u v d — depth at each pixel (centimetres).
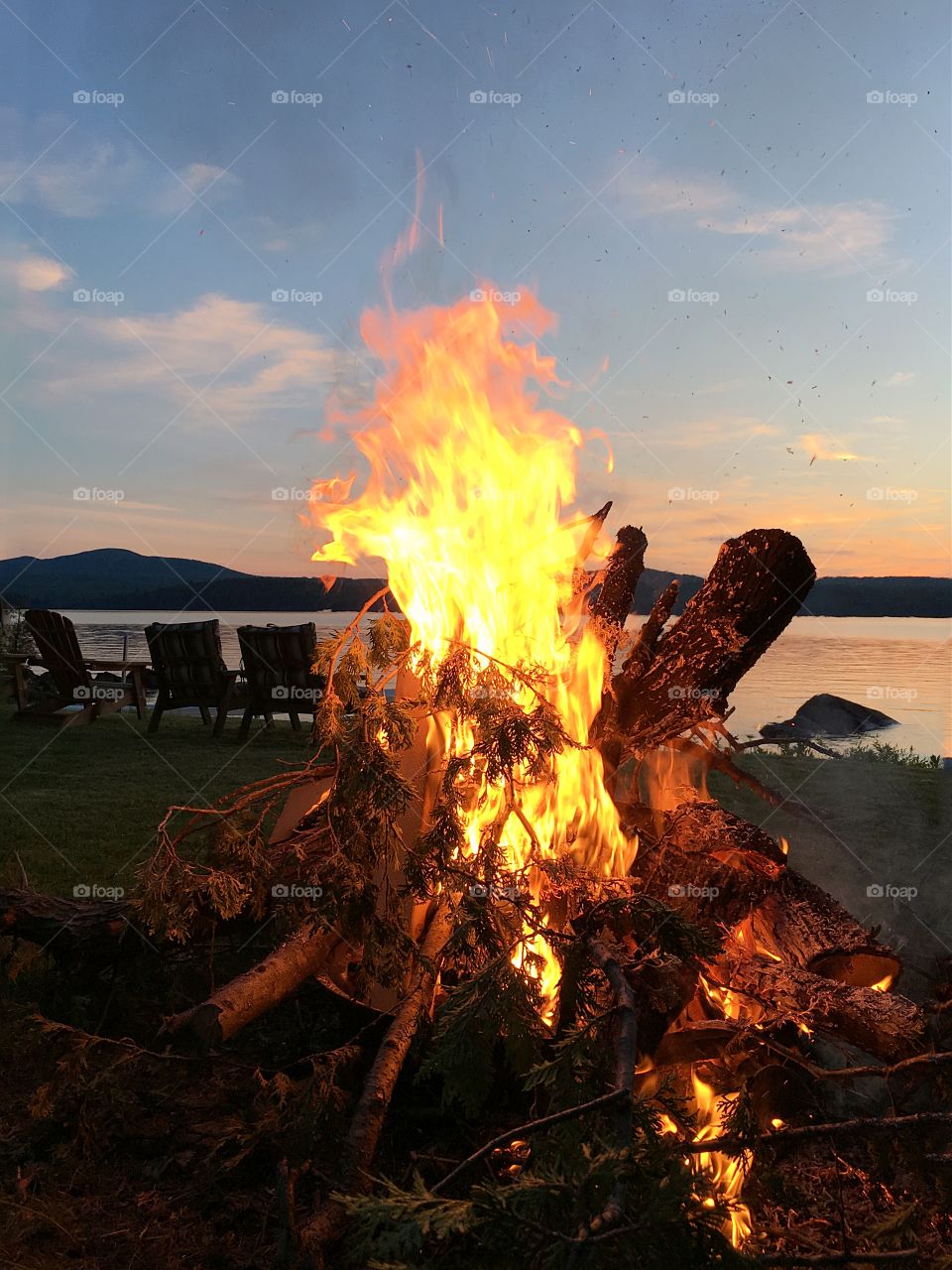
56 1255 217
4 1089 297
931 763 849
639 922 260
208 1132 272
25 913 329
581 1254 142
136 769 812
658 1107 225
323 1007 321
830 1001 259
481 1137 259
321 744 309
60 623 1109
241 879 312
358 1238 200
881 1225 201
